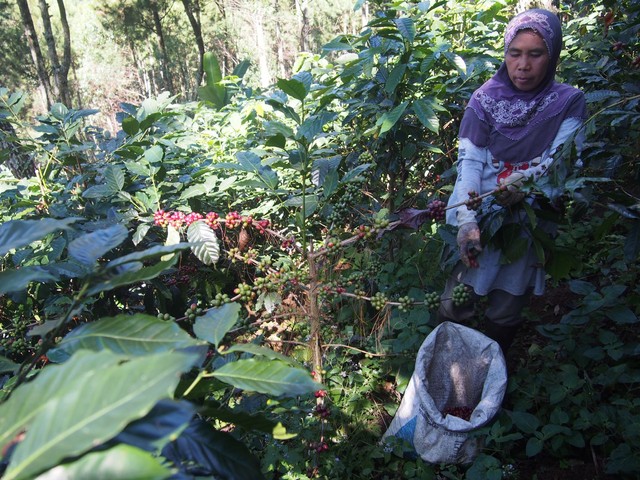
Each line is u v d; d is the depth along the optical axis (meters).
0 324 2.84
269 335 2.94
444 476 2.28
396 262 3.37
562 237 3.60
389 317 2.75
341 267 2.96
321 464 2.28
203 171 3.24
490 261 2.36
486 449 2.31
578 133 2.08
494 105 2.31
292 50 29.08
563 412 2.29
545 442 2.34
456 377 2.46
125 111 3.80
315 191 2.73
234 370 1.22
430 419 2.21
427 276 3.21
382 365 2.80
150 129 3.69
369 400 2.67
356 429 2.49
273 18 26.67
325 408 2.21
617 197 2.07
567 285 3.41
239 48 29.92
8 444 0.73
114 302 3.03
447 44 3.21
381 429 2.60
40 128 3.26
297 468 2.23
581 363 2.61
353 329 2.97
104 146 3.44
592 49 4.17
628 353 2.41
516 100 2.29
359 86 3.41
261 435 2.28
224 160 3.69
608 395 2.57
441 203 2.25
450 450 2.22
